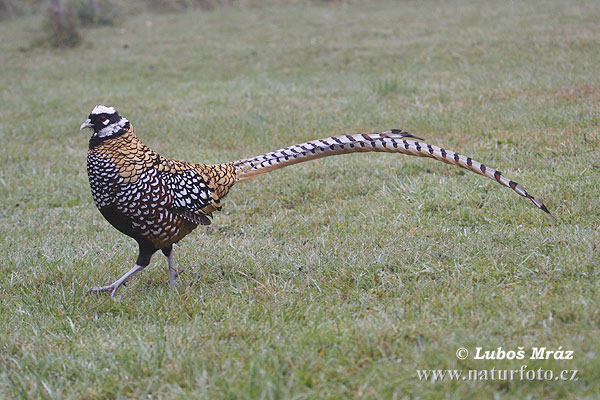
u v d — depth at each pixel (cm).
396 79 3778
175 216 1603
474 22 5753
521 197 2028
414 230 1881
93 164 1516
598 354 1097
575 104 2973
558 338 1189
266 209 2262
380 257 1694
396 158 2564
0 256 1950
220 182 1700
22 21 7669
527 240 1709
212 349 1252
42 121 3688
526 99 3175
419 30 5631
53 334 1428
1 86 4703
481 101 3275
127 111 3825
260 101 3797
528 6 6228
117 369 1222
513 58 4228
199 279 1723
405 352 1186
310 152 1702
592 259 1534
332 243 1856
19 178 2755
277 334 1316
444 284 1506
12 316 1538
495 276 1538
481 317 1308
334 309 1418
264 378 1092
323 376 1131
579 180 2094
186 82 4556
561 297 1355
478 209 2003
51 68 5231
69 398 1139
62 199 2503
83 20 7156
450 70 4150
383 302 1453
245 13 7412
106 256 1914
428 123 2978
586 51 4169
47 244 2022
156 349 1255
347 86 4000
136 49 5784
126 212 1545
